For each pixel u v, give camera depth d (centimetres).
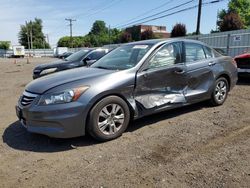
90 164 372
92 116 426
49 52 8769
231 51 1794
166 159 378
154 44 523
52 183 331
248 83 958
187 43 569
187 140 439
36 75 1001
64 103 410
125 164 368
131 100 466
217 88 620
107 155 397
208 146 415
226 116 554
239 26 3447
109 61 539
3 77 1527
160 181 325
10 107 717
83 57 1027
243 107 621
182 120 538
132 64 491
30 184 332
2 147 438
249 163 359
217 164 359
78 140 454
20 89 1024
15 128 530
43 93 420
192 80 556
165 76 507
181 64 540
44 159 393
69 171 357
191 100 554
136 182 325
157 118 554
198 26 2614
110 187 317
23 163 384
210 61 598
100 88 430
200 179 325
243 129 479
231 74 645
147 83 483
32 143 450
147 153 398
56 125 410
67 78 451
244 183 315
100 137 436
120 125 459
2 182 338
